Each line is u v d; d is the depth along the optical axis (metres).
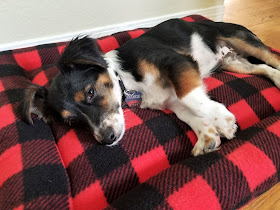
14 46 0.54
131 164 0.28
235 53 0.45
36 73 0.44
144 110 0.36
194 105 0.30
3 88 0.38
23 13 0.51
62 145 0.32
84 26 0.58
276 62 0.41
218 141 0.29
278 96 0.35
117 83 0.34
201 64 0.41
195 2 0.69
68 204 0.25
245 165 0.24
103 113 0.30
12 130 0.31
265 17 0.76
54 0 0.52
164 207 0.21
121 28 0.63
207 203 0.22
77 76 0.30
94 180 0.27
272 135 0.26
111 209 0.22
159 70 0.33
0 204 0.25
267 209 0.29
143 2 0.62
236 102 0.33
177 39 0.39
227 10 0.83
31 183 0.26
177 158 0.30
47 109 0.33
